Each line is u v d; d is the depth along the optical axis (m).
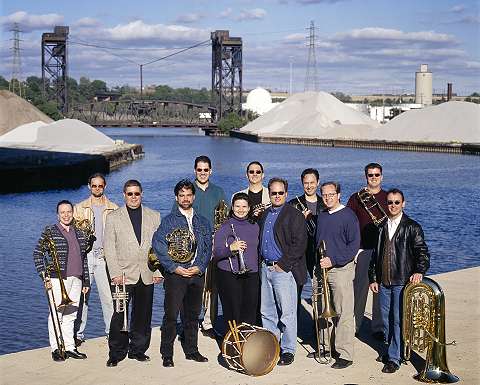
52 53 176.50
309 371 8.74
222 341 9.42
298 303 10.48
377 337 10.08
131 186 9.02
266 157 102.50
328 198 8.95
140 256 9.06
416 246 8.53
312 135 149.75
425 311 8.43
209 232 9.02
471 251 27.70
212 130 190.88
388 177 68.88
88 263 9.91
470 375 8.48
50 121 128.12
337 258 8.84
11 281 20.52
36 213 40.66
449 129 122.94
